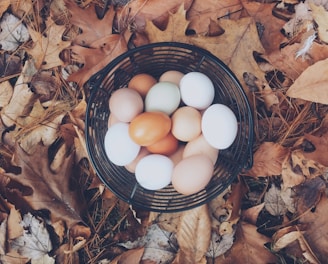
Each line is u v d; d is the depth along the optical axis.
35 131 0.69
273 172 0.66
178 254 0.66
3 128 0.69
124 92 0.61
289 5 0.69
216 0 0.67
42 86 0.70
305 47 0.65
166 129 0.59
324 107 0.68
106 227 0.69
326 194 0.66
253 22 0.65
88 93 0.70
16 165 0.65
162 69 0.70
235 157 0.68
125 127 0.61
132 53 0.64
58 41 0.69
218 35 0.68
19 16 0.70
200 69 0.69
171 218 0.68
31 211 0.67
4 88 0.69
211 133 0.59
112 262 0.66
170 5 0.68
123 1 0.69
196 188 0.59
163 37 0.68
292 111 0.68
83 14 0.67
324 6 0.67
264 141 0.68
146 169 0.60
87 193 0.70
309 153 0.64
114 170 0.68
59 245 0.68
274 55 0.67
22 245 0.66
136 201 0.64
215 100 0.70
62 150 0.69
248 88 0.67
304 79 0.63
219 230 0.66
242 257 0.66
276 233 0.66
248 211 0.67
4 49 0.70
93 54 0.68
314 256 0.64
